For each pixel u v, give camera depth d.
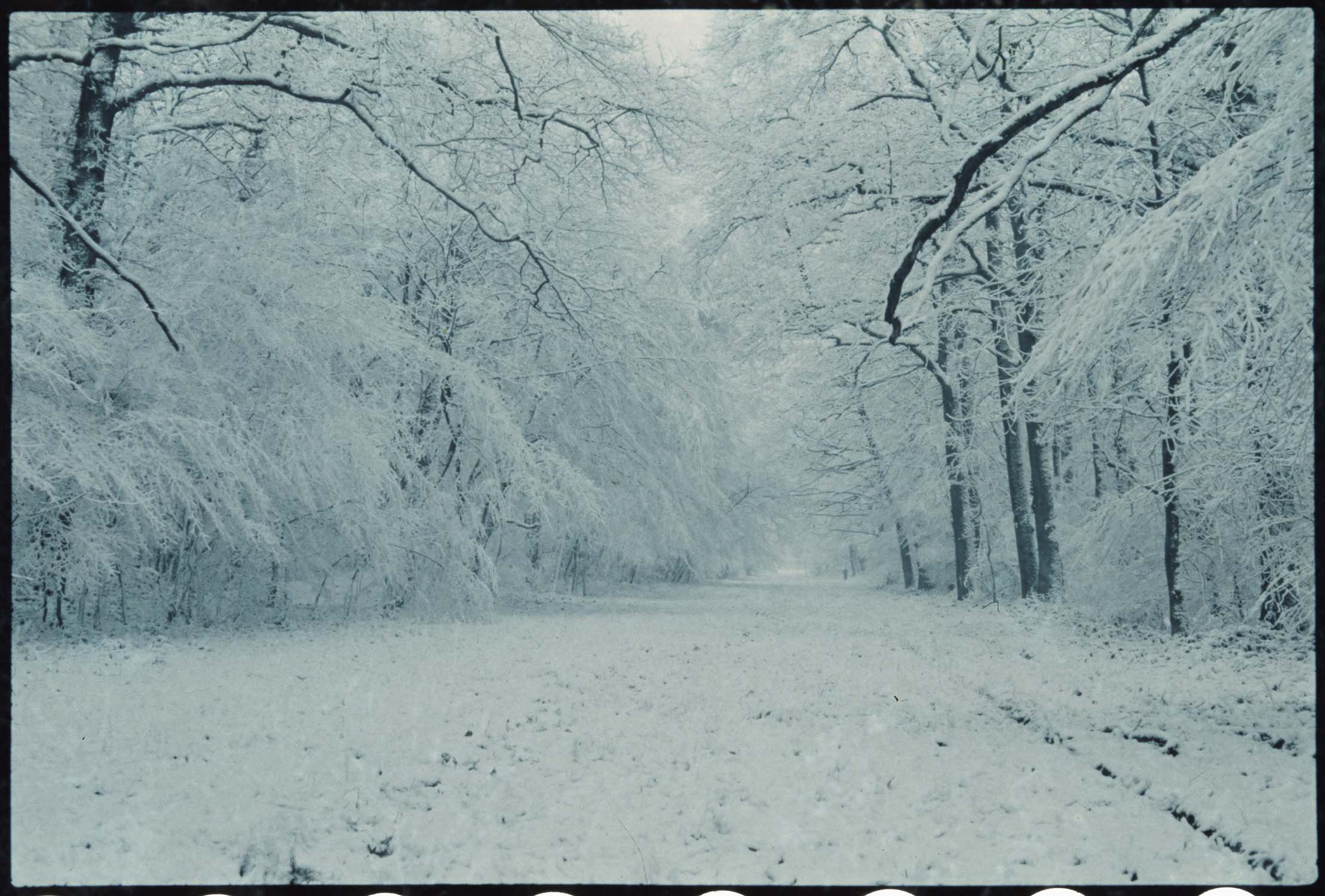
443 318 15.10
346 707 6.17
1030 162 5.16
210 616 11.77
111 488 9.21
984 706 6.31
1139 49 4.54
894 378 17.56
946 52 12.07
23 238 8.88
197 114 11.59
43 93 10.05
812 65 14.23
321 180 12.02
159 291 9.91
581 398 17.11
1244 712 5.71
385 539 12.04
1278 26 4.54
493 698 6.61
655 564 24.34
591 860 3.16
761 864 3.10
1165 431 9.80
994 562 19.48
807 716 5.91
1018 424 15.17
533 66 11.13
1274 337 5.21
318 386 11.25
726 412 19.94
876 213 13.68
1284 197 4.55
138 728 5.41
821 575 50.44
